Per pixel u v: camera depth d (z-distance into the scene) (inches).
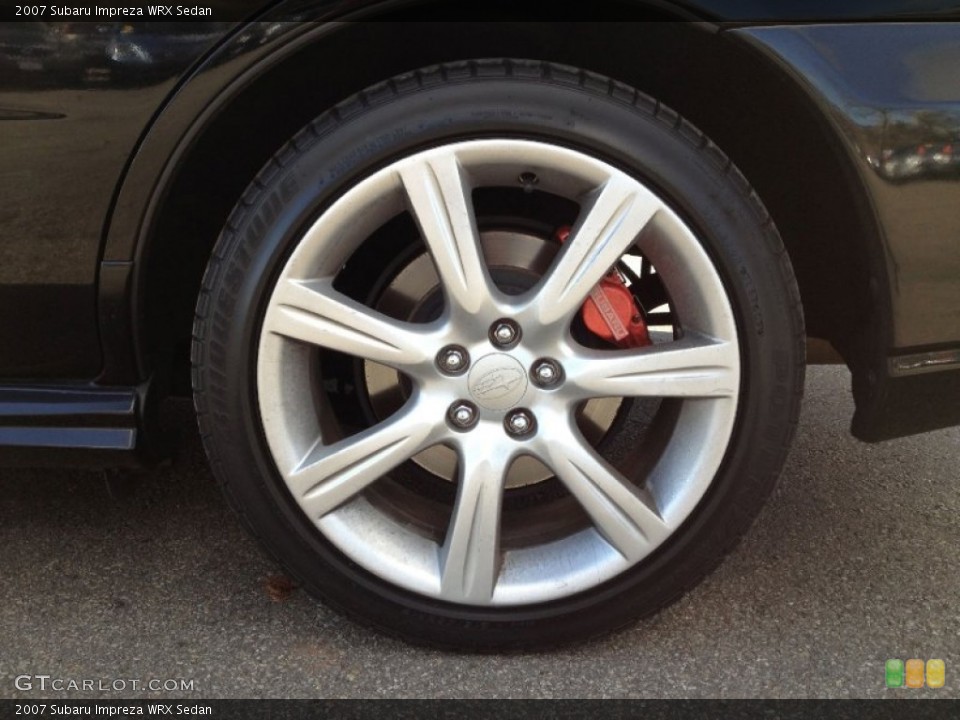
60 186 65.2
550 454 68.4
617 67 69.1
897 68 62.3
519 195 75.2
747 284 65.3
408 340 67.1
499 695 68.3
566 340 67.7
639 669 71.0
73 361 70.4
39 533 88.2
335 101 70.2
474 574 69.4
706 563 69.8
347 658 72.1
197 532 88.7
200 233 75.4
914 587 81.3
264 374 66.6
